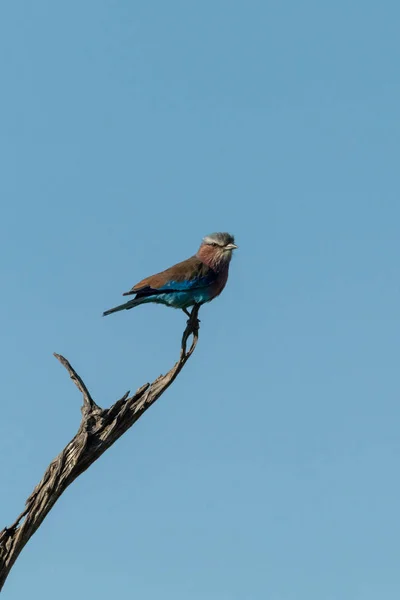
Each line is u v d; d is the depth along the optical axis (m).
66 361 14.46
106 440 14.02
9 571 13.52
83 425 14.04
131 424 14.36
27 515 13.55
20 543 13.46
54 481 13.66
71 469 13.74
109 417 14.16
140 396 14.44
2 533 13.38
